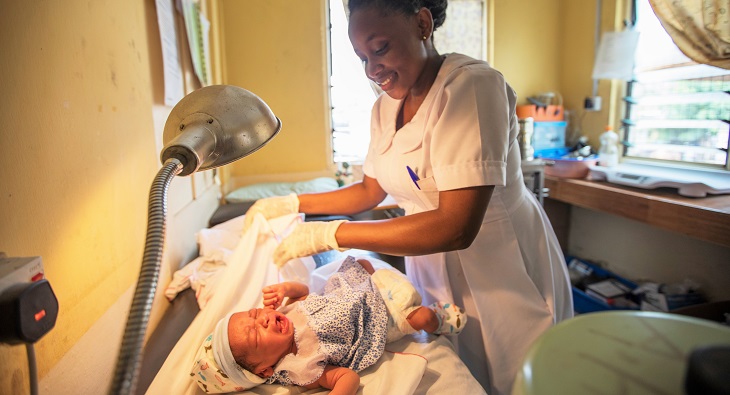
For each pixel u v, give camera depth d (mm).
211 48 2371
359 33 794
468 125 769
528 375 258
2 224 483
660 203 1778
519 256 1003
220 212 2088
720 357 234
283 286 1019
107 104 817
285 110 2820
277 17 2721
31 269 421
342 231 878
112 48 855
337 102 2928
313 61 2795
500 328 1007
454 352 938
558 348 276
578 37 2852
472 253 980
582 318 305
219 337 815
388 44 800
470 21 2869
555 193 2461
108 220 804
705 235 1597
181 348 836
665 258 2246
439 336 982
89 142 728
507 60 2961
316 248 912
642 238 2371
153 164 1132
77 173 679
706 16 1777
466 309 1058
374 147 1124
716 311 1797
